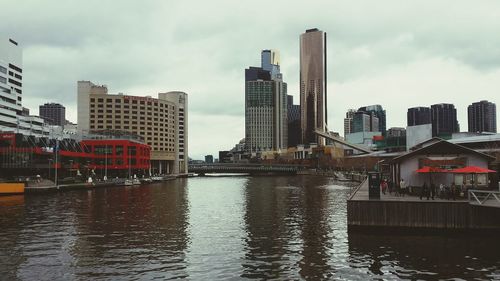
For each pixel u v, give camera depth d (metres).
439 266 27.72
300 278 25.73
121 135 182.38
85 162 160.25
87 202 75.56
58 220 50.78
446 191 40.75
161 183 168.62
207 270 27.73
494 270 26.72
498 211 36.00
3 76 179.12
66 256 31.59
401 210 37.72
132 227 45.38
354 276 25.95
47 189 97.38
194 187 133.00
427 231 37.19
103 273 27.12
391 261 29.08
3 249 34.06
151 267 28.50
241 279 25.70
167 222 49.31
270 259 30.44
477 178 43.06
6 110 159.12
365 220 38.25
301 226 45.31
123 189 120.44
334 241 36.12
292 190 109.00
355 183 142.00
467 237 35.84
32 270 27.84
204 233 41.50
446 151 43.91
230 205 70.31
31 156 122.44
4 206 67.62
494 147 113.12
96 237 39.34
